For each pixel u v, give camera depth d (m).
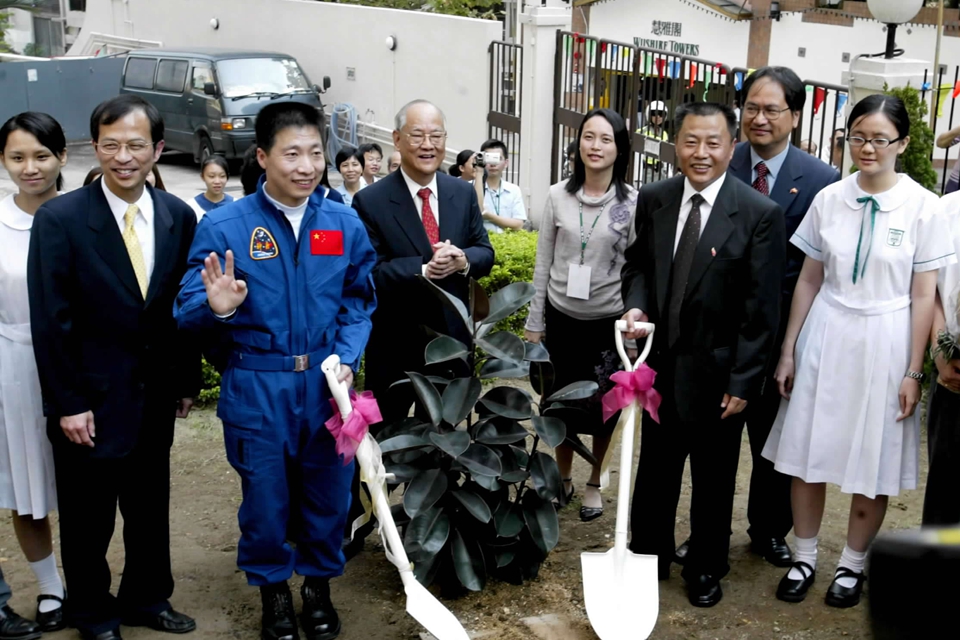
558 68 10.08
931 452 3.24
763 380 3.38
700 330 3.34
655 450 3.51
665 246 3.42
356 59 14.60
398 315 3.81
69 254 2.99
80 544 3.13
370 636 3.33
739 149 3.74
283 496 3.14
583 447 3.82
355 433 2.97
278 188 3.05
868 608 0.88
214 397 5.68
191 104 13.84
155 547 3.29
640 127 8.87
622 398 3.24
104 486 3.11
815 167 3.65
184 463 4.89
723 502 3.46
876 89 5.44
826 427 3.40
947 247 3.23
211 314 2.94
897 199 3.29
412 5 17.62
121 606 3.35
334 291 3.17
